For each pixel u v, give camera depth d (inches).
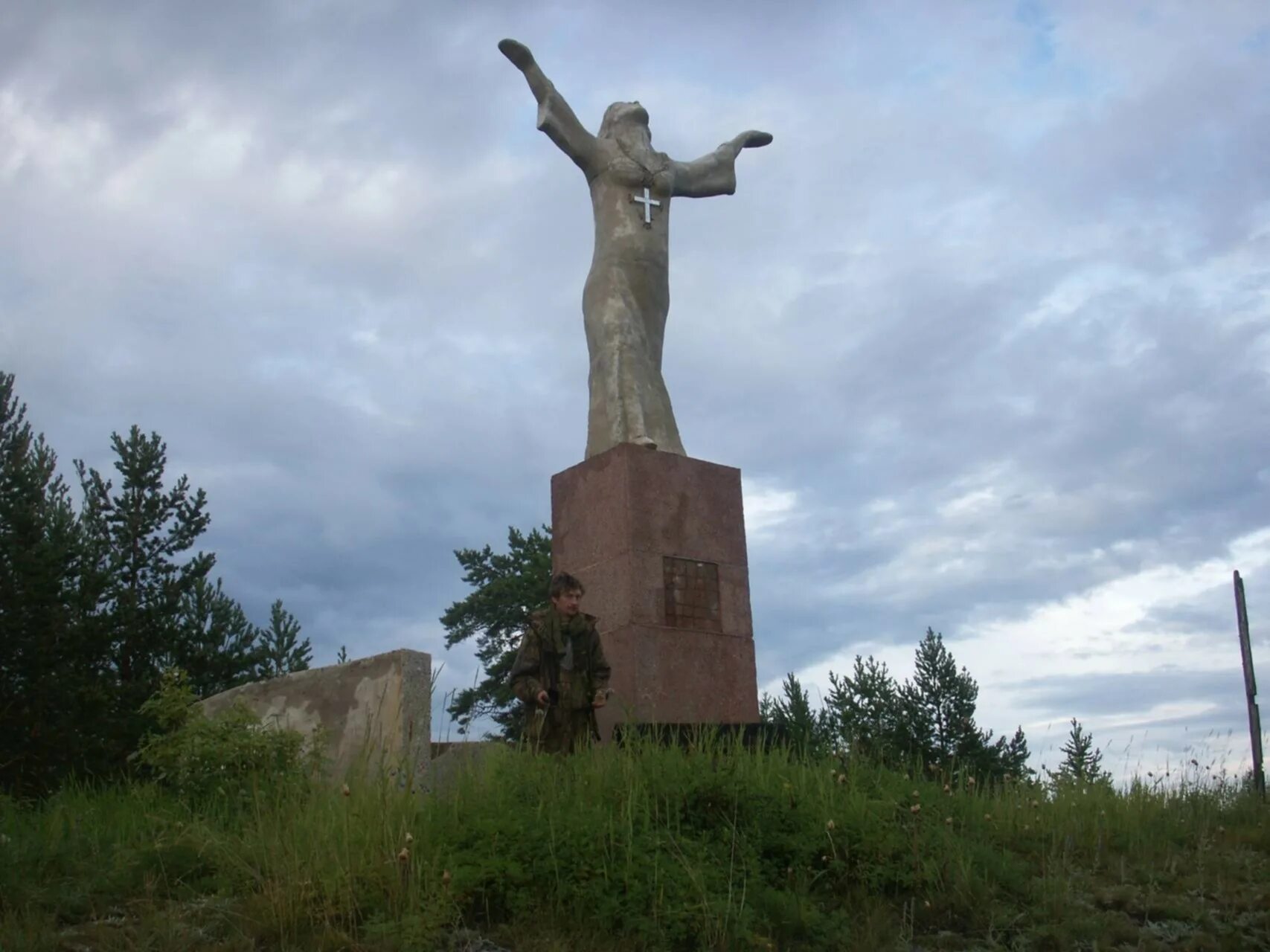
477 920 273.9
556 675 390.3
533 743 380.2
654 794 323.9
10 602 770.2
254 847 297.0
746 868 299.3
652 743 372.5
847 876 314.0
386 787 314.8
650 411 525.7
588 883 277.9
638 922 265.7
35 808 414.3
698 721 460.8
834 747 407.5
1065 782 420.8
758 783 339.3
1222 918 315.6
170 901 275.3
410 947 250.5
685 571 493.7
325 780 411.8
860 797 342.3
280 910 260.8
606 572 488.7
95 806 385.7
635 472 491.8
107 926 260.5
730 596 502.9
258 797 343.0
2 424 925.8
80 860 302.7
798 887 301.0
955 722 755.4
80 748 741.9
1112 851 372.2
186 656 861.8
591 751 362.0
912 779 404.8
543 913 271.0
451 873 271.9
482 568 1102.4
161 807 378.3
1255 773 479.8
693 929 269.1
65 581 823.7
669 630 481.1
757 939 267.0
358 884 272.4
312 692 486.6
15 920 256.1
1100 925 299.7
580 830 290.2
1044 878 331.0
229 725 431.5
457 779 339.6
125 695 794.8
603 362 533.6
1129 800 409.7
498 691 943.0
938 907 307.1
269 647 925.8
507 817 296.7
